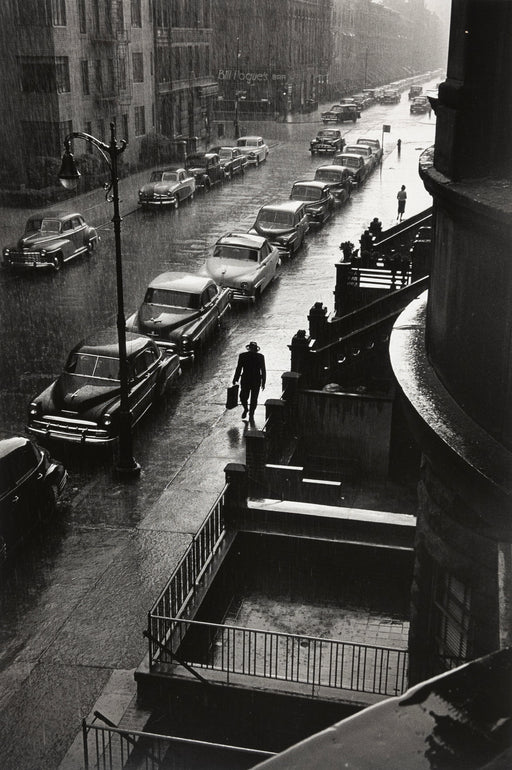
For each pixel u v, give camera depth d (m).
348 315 18.30
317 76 103.50
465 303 5.78
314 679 8.53
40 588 10.87
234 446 15.43
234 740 8.68
